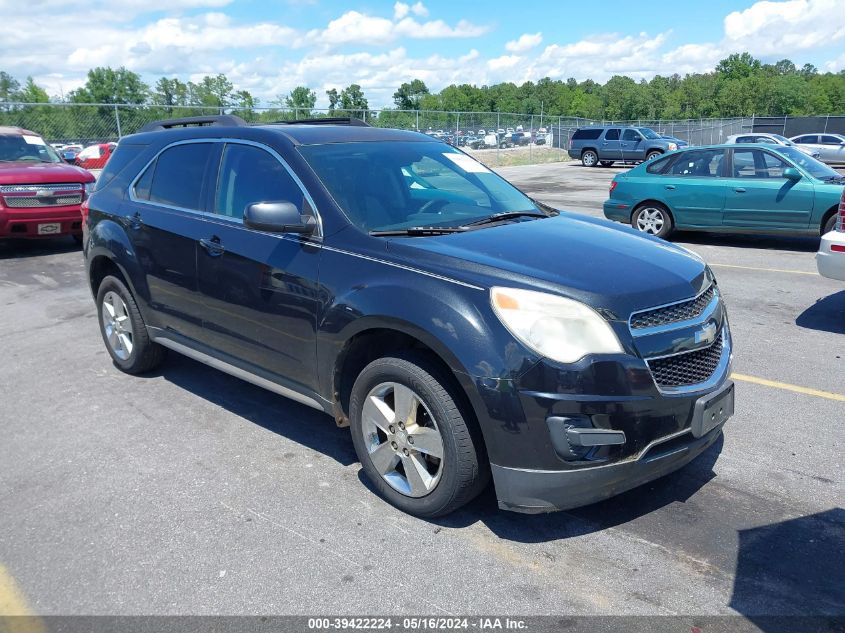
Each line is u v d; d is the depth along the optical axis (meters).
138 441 4.36
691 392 3.18
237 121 4.92
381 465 3.56
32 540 3.33
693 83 112.25
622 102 106.56
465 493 3.27
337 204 3.79
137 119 23.23
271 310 3.93
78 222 11.19
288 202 3.80
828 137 30.78
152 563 3.13
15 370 5.72
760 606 2.80
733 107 106.12
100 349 6.24
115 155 5.53
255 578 3.02
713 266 9.38
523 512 3.11
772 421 4.48
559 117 42.81
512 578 3.00
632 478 3.11
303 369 3.85
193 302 4.52
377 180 4.08
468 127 36.22
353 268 3.53
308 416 4.72
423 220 3.91
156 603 2.88
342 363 3.65
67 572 3.09
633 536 3.29
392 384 3.40
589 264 3.33
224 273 4.20
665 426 3.11
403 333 3.36
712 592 2.89
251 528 3.39
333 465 4.04
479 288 3.12
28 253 11.20
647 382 3.03
